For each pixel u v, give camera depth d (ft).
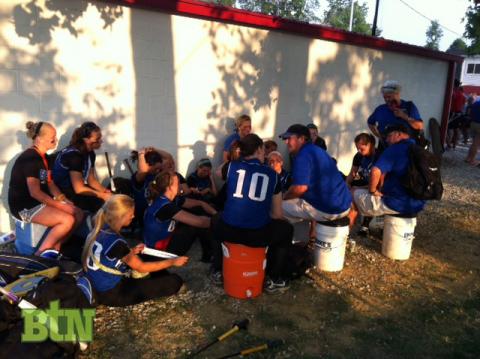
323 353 11.02
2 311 9.91
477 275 15.76
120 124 17.88
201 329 11.78
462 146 47.62
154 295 12.91
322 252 15.30
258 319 12.35
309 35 24.22
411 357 11.02
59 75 15.98
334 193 14.65
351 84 28.30
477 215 22.91
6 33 14.65
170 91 19.16
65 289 10.41
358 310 13.07
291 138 14.56
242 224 12.87
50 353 9.53
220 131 21.48
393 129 15.97
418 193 15.57
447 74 37.40
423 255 17.37
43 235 13.73
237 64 21.48
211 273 14.73
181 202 15.79
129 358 10.57
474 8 35.81
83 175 15.08
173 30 18.72
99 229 11.77
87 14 16.24
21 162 13.17
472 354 11.18
